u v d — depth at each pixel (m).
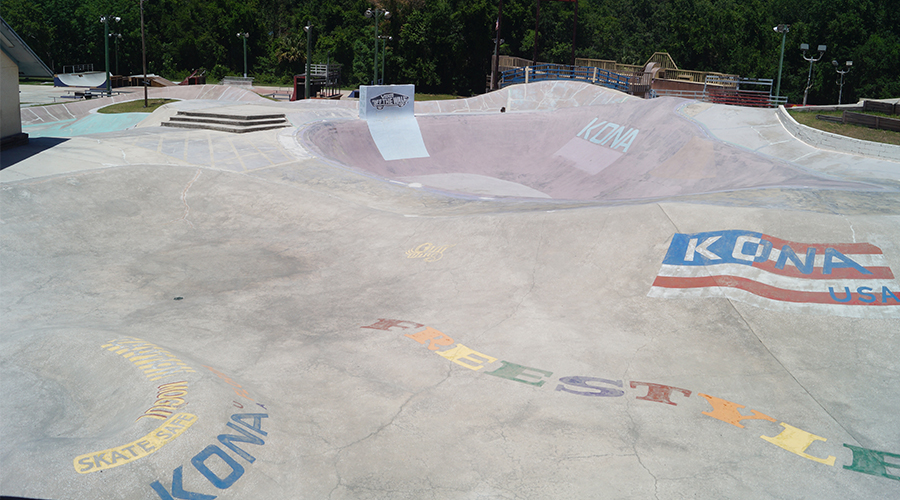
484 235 16.17
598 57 81.56
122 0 87.00
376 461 7.76
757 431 8.73
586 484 7.36
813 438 8.60
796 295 12.15
